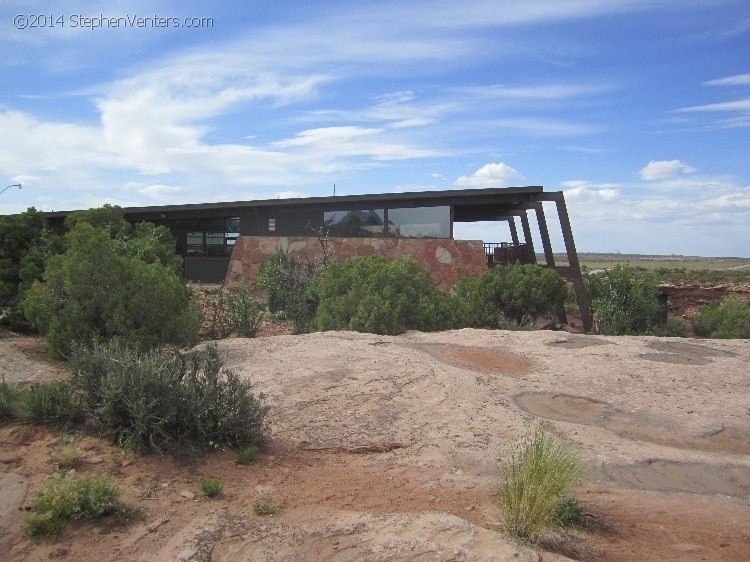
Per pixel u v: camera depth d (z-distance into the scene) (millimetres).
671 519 4723
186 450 5406
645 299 21688
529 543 3998
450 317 14453
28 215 13664
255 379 7797
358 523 4191
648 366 9234
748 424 6918
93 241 9078
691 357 10062
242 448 5617
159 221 23672
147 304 9109
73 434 5594
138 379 5523
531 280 17797
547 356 9773
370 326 12477
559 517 4453
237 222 22938
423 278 14758
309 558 3746
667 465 5750
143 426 5273
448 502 4723
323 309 13992
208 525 4145
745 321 21578
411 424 6461
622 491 5168
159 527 4121
